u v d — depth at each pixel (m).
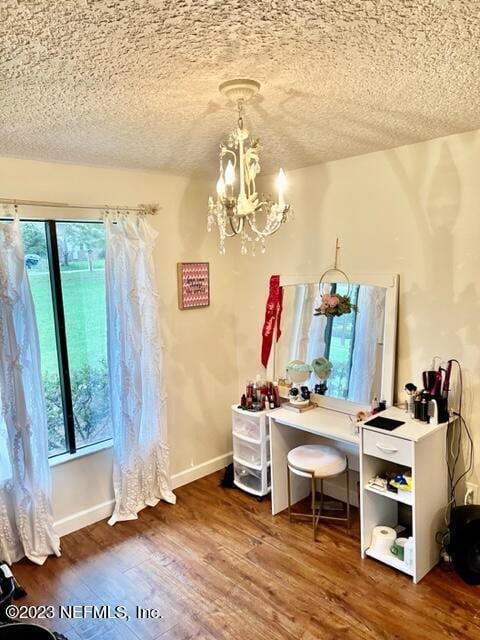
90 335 3.02
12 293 2.49
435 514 2.48
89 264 2.98
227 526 2.95
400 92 1.76
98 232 3.01
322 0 1.10
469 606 2.19
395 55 1.43
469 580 2.33
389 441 2.35
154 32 1.23
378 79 1.63
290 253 3.34
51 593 2.37
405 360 2.78
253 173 1.86
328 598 2.27
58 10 1.10
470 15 1.19
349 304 2.98
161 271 3.28
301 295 3.28
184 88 1.66
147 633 2.10
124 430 3.00
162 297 3.30
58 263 2.84
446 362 2.60
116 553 2.69
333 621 2.12
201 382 3.61
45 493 2.68
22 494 2.60
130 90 1.66
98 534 2.89
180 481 3.51
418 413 2.49
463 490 2.60
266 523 2.97
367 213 2.86
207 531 2.89
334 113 2.00
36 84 1.57
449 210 2.50
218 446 3.79
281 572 2.47
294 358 3.32
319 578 2.42
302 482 3.28
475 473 2.54
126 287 2.95
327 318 3.12
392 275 2.77
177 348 3.43
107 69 1.47
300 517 3.04
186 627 2.12
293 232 3.30
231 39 1.29
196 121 2.04
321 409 3.11
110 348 2.93
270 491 3.29
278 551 2.66
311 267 3.22
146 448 3.17
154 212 3.16
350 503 3.19
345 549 2.66
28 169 2.63
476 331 2.47
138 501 3.13
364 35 1.29
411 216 2.66
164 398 3.25
